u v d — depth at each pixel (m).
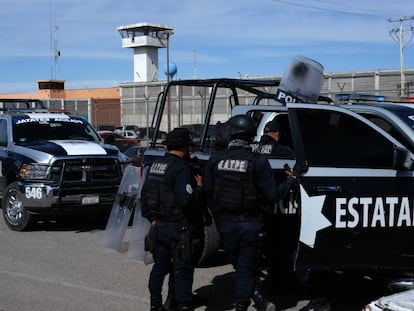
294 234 5.16
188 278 4.85
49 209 9.16
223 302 5.72
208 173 4.81
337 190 4.84
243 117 4.77
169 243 4.84
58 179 9.10
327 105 5.01
